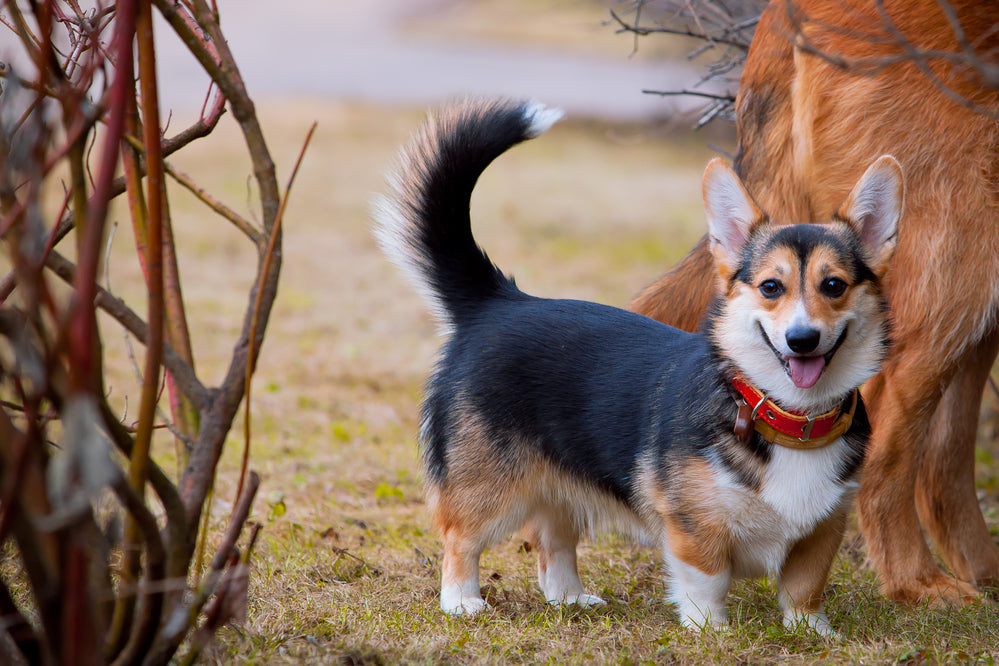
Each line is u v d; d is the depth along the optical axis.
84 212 2.85
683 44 14.17
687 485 4.26
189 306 11.71
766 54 5.41
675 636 4.32
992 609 4.85
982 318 4.93
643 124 24.00
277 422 8.39
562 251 15.20
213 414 3.10
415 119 25.06
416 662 3.99
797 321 3.93
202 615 4.15
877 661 4.11
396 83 30.22
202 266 13.70
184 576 3.10
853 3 4.94
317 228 16.00
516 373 4.75
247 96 3.06
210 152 20.83
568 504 4.86
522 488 4.75
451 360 4.98
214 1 3.12
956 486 5.43
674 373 4.50
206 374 9.20
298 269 13.81
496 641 4.29
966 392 5.35
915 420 5.03
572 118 26.50
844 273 4.07
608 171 22.05
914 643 4.38
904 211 4.95
